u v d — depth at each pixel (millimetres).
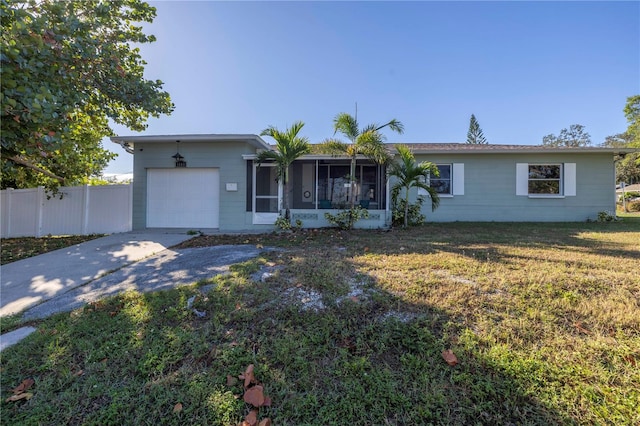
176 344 2348
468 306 2771
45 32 4746
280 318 2689
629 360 2018
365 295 3070
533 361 2014
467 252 5121
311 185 12219
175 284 3795
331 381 1937
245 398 1800
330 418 1668
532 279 3422
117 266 5012
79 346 2379
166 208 9789
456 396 1784
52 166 7934
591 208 11352
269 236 7883
